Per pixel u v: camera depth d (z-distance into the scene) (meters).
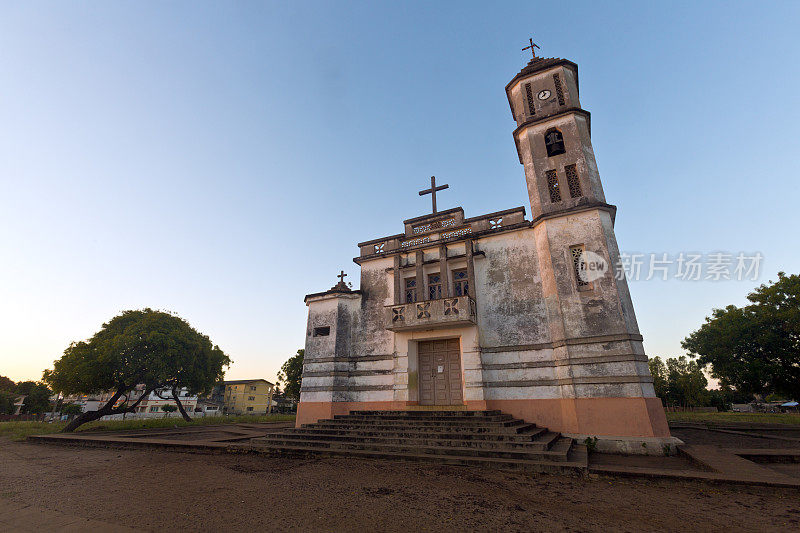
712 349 28.86
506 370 13.75
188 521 5.20
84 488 7.09
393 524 5.07
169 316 25.25
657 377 53.34
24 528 4.96
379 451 10.06
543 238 14.20
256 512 5.57
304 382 16.66
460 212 16.94
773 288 26.33
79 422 21.88
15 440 16.12
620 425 11.16
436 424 11.83
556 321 13.12
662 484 7.07
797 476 7.64
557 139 15.40
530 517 5.34
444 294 15.57
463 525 5.03
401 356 15.52
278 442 11.46
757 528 4.91
